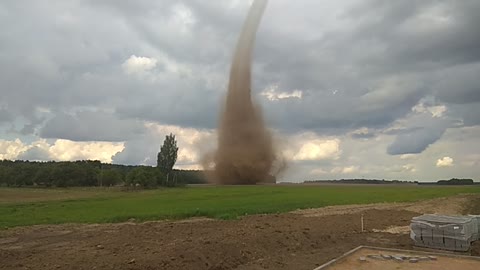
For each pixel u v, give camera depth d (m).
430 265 16.02
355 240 23.59
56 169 119.19
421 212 42.19
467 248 19.81
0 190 99.62
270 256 18.67
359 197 65.50
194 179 147.50
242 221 31.17
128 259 15.70
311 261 17.86
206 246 17.88
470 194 79.94
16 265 15.19
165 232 24.50
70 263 15.31
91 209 42.28
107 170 129.88
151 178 112.56
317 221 31.81
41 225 29.27
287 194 73.19
